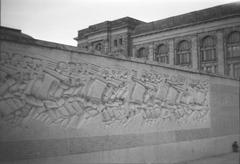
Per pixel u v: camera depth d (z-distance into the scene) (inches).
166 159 538.3
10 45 340.8
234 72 1829.5
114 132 449.7
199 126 632.4
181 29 2074.3
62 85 387.2
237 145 740.0
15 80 343.0
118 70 463.5
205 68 1956.2
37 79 362.6
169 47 2119.8
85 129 409.4
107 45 2384.4
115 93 455.2
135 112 486.9
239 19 1817.2
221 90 724.0
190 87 615.5
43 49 370.6
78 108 402.9
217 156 666.2
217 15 1900.8
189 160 594.6
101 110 433.1
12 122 337.4
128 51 2290.8
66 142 386.3
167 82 555.8
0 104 328.8
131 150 473.7
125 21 2324.1
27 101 352.2
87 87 416.2
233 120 758.5
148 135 506.6
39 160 357.7
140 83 499.2
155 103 525.7
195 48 1995.6
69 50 396.5
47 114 369.4
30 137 351.6
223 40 1881.2
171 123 557.3
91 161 414.6
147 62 512.7
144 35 2237.9
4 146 329.1
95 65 429.4
